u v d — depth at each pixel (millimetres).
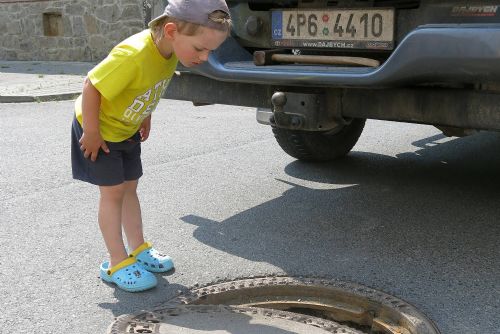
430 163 4684
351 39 3072
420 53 2557
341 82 2818
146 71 2396
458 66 2480
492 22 2578
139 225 2803
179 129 6039
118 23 11148
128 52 2355
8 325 2355
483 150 5094
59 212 3605
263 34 3398
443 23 2625
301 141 4402
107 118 2480
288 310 2549
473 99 2670
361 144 5297
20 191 4012
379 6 2975
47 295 2596
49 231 3305
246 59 3469
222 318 2340
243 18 3424
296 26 3254
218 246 3092
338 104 3098
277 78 3031
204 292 2578
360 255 2967
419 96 2828
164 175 4363
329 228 3332
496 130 2732
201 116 6832
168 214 3564
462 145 5273
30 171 4508
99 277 2764
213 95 3520
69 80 9609
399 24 2918
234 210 3631
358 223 3406
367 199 3820
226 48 3389
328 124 3146
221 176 4340
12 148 5270
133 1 10875
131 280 2607
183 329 2236
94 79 2346
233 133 5816
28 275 2781
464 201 3768
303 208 3660
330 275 2742
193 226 3373
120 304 2516
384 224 3387
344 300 2545
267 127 6098
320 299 2582
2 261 2924
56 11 11914
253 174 4387
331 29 3129
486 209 3613
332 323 2299
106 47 11445
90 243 3145
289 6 3316
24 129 6164
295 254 2986
